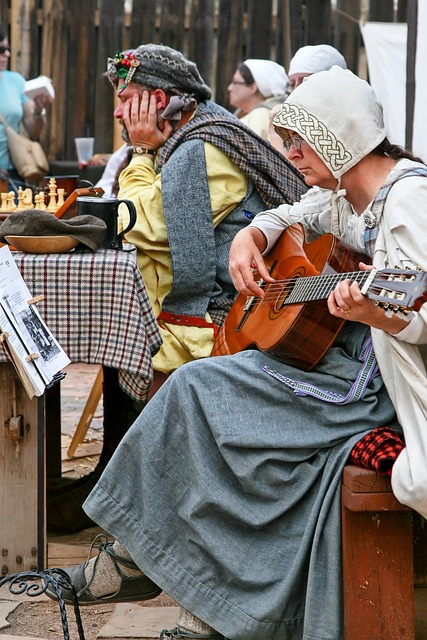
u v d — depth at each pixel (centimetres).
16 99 879
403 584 303
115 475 335
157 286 478
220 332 413
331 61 659
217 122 478
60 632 370
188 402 323
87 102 1096
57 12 1084
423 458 284
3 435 407
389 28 857
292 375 326
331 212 356
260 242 380
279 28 1067
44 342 340
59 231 407
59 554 415
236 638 313
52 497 463
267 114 746
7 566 414
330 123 316
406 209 297
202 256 463
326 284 318
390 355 304
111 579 349
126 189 483
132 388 401
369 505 295
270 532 319
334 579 304
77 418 666
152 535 328
